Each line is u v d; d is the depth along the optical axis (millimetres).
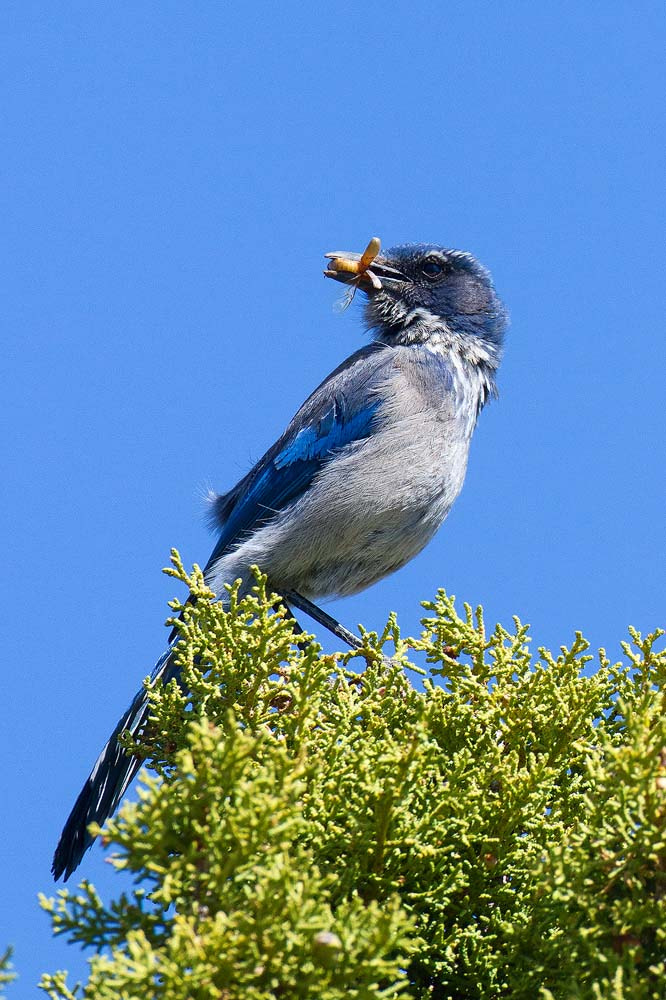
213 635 9492
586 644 9867
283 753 7348
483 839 8664
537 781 8711
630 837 7766
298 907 6750
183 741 9344
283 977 6695
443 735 9680
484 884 8688
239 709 9289
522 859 8688
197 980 6535
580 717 9633
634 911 7441
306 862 7461
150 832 7070
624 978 7203
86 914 7344
